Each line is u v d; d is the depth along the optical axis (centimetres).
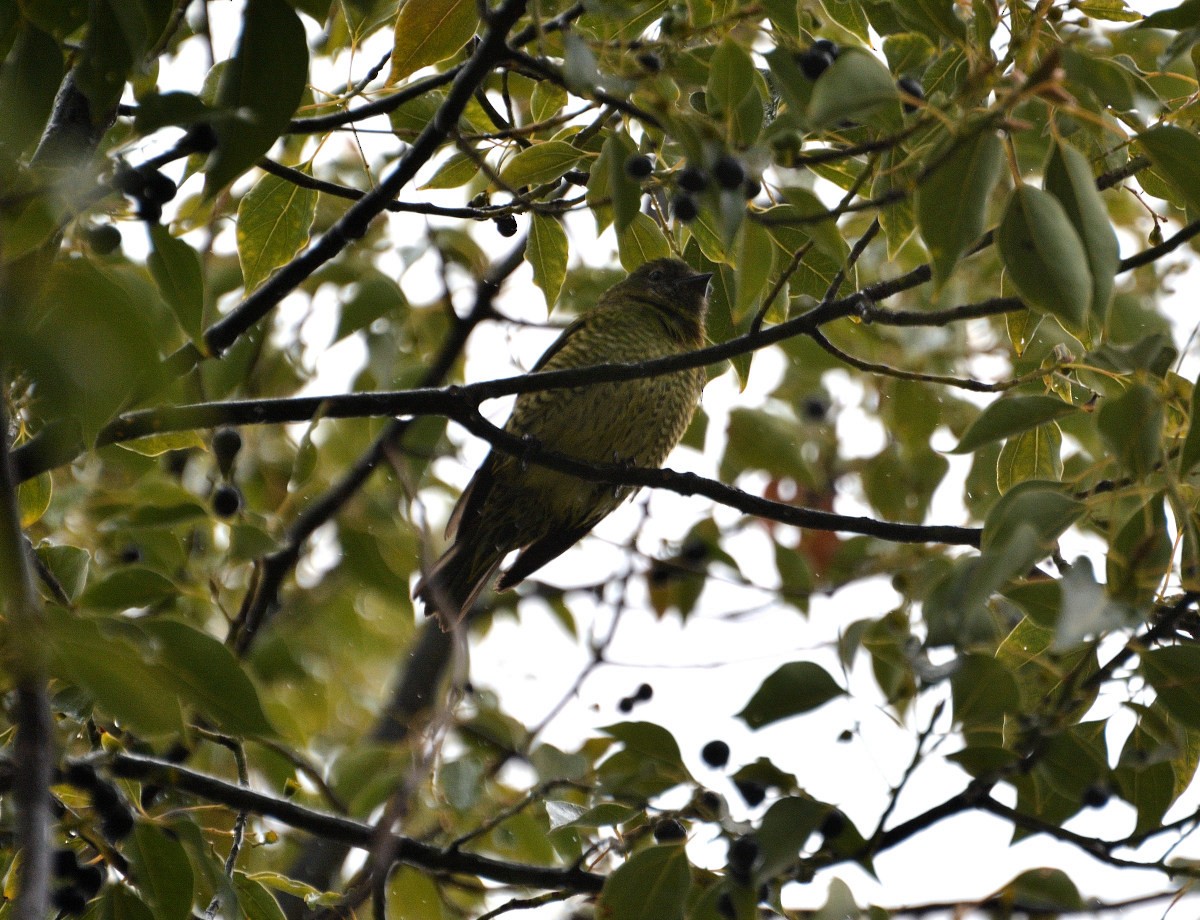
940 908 674
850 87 516
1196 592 587
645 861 634
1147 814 667
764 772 625
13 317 392
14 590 379
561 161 798
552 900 781
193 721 930
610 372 832
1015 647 717
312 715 1290
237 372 1180
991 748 616
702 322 1323
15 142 453
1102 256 561
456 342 1314
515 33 820
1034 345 916
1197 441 573
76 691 662
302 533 1199
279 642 1157
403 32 745
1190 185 626
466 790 884
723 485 934
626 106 610
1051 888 637
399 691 1309
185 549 1023
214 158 554
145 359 397
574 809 779
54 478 1024
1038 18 555
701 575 1283
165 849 660
